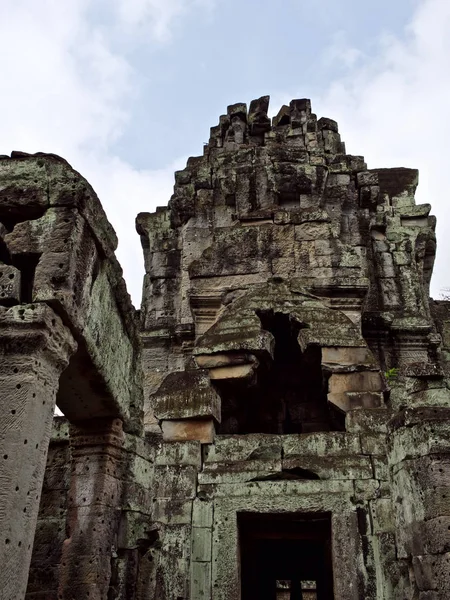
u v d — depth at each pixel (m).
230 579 10.01
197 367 12.64
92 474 7.32
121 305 7.62
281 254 15.13
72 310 5.73
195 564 10.16
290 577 16.41
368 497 10.34
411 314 18.12
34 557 7.49
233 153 19.77
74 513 7.15
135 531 7.62
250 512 10.55
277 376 14.62
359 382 12.23
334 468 10.75
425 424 7.83
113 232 7.10
